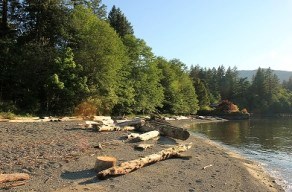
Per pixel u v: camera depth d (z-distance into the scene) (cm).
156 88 6128
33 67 3828
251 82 16562
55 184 1076
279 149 2916
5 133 2033
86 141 1959
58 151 1571
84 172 1246
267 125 6575
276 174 1805
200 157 1920
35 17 4291
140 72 5656
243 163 2003
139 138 2139
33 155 1438
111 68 4156
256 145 3144
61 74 3806
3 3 4259
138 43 5759
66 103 3928
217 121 7744
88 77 4088
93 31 4197
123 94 4888
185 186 1222
